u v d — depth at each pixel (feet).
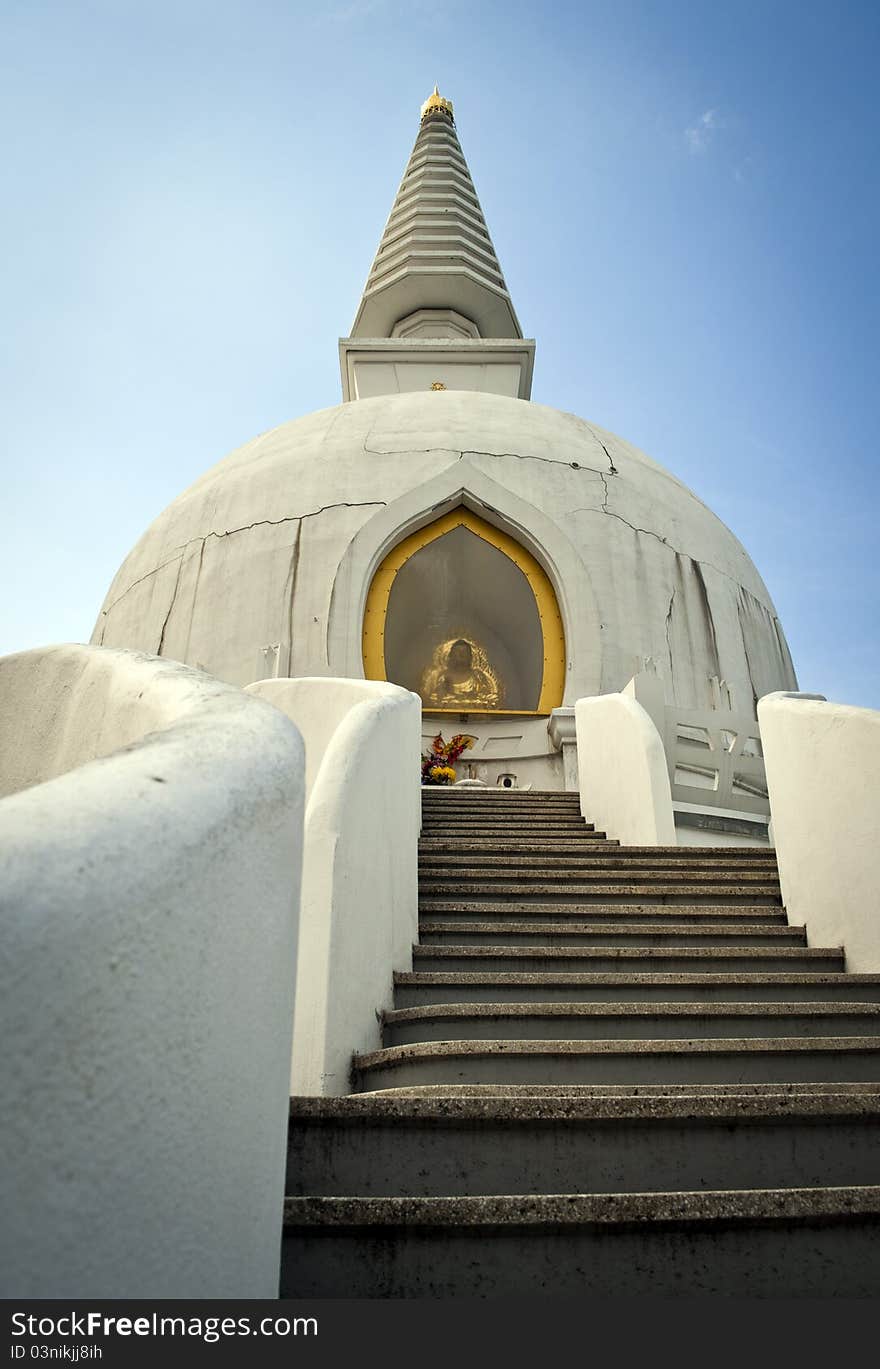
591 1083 11.69
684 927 17.85
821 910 17.72
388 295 86.48
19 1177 3.62
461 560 54.24
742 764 34.73
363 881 13.97
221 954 4.97
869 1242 8.04
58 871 3.97
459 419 57.06
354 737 15.08
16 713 12.90
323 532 51.88
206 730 5.98
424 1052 11.83
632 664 49.88
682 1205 7.95
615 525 53.88
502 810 32.14
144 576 56.70
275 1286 5.40
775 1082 11.94
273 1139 5.42
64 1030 3.84
